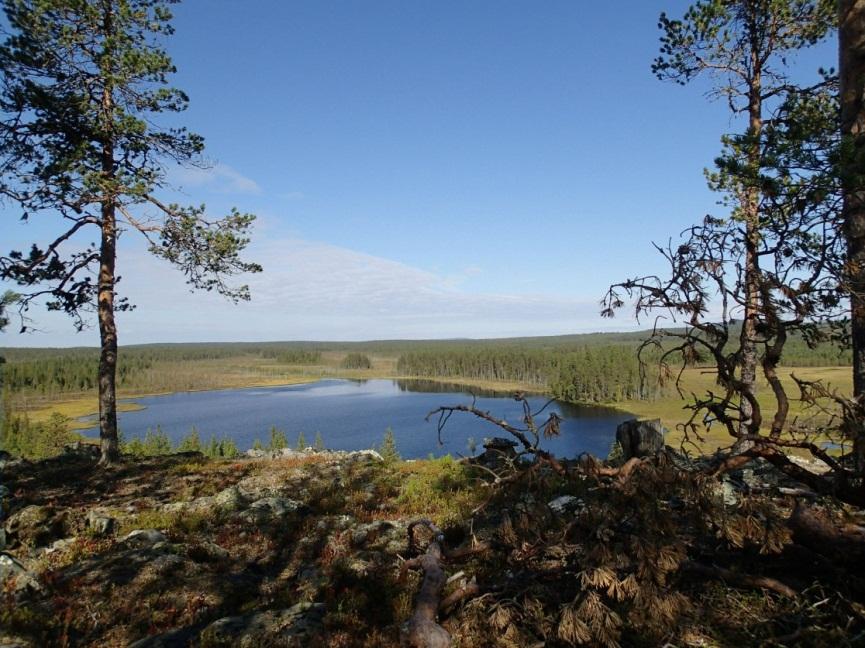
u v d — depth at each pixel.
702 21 11.91
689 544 5.46
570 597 5.02
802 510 5.14
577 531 5.20
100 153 13.94
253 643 5.02
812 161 6.44
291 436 79.31
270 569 7.38
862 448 4.71
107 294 14.06
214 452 62.91
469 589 5.30
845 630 4.23
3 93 12.62
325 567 7.09
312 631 5.24
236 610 6.05
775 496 6.77
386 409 106.25
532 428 5.49
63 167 12.48
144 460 14.83
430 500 10.16
